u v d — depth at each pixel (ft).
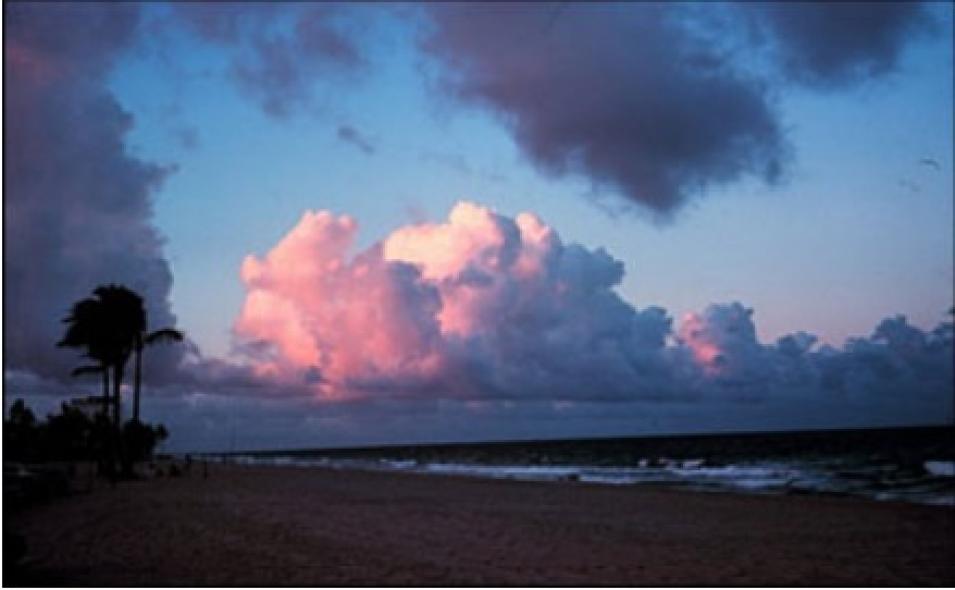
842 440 400.06
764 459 243.81
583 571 38.91
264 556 43.16
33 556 42.60
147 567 39.22
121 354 132.46
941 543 49.90
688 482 138.62
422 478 148.15
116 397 132.46
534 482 129.29
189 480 139.95
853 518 65.26
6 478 77.71
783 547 47.91
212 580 35.76
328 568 39.24
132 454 140.56
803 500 84.12
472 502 84.64
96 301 128.67
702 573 38.45
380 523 61.36
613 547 47.60
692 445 441.68
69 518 64.34
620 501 84.64
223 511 71.77
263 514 69.10
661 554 44.78
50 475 89.81
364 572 38.19
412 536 52.80
